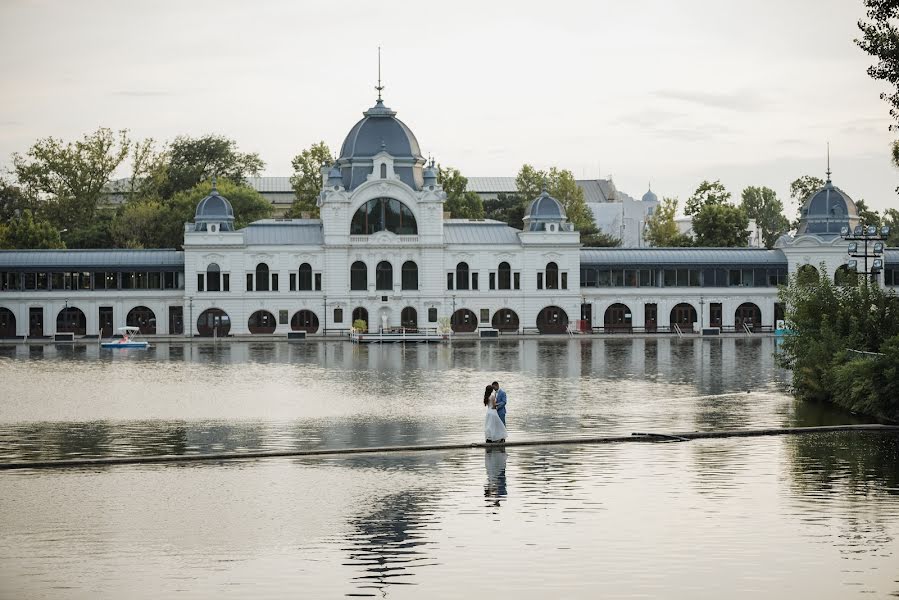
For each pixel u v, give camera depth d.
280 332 187.38
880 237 95.38
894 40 81.44
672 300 195.12
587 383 104.25
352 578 42.38
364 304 189.25
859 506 51.88
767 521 49.47
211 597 40.53
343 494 54.53
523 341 174.38
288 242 187.75
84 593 40.91
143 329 186.62
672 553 45.09
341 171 197.88
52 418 80.50
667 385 102.19
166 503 52.84
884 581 42.03
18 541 46.81
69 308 184.50
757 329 196.38
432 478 57.97
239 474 59.22
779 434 71.19
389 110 196.12
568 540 46.78
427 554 45.06
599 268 194.50
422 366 124.50
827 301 93.62
